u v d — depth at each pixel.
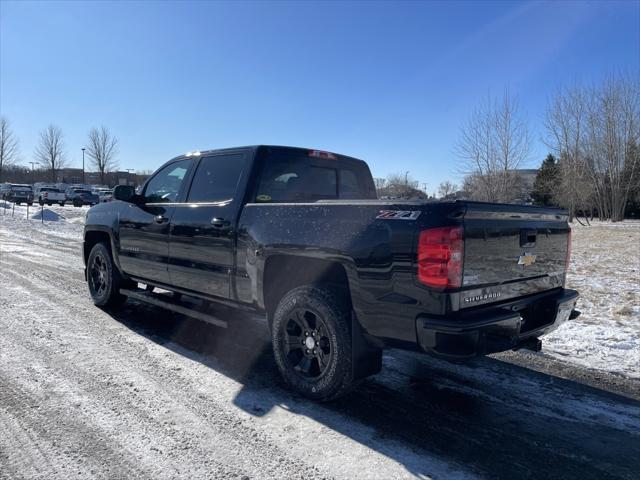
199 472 2.51
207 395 3.47
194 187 4.61
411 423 3.15
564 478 2.56
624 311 6.23
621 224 32.41
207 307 4.95
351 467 2.60
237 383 3.72
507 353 4.69
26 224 20.55
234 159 4.30
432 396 3.61
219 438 2.87
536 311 3.44
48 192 41.88
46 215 24.97
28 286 7.13
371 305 3.01
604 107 35.72
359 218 3.11
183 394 3.47
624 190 37.09
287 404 3.38
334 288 3.40
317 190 4.58
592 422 3.24
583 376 4.09
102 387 3.54
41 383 3.56
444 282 2.69
